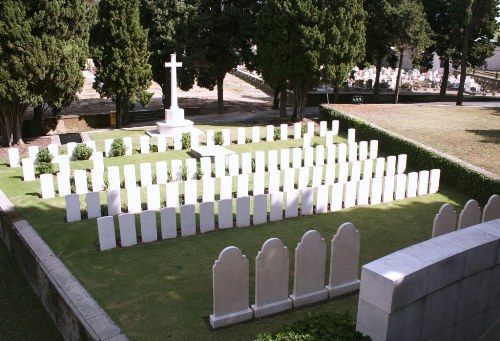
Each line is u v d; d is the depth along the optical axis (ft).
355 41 89.30
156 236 39.11
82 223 42.57
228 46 101.19
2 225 45.09
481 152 63.46
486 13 114.73
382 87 150.71
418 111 97.55
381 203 50.03
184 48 98.27
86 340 27.02
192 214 40.01
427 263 21.38
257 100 138.10
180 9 95.66
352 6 85.56
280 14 84.12
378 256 36.68
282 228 42.11
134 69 87.30
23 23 66.23
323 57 86.38
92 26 86.53
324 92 133.28
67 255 36.22
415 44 106.22
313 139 79.46
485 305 24.57
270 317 28.04
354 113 92.79
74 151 65.41
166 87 107.14
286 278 28.55
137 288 31.37
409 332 21.35
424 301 21.52
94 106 118.32
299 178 53.16
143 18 99.66
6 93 67.97
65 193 50.55
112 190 44.42
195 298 30.19
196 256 36.27
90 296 30.09
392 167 57.67
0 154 69.97
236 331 26.71
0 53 66.13
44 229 40.98
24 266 38.65
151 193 45.16
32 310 33.91
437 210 48.16
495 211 38.32
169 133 83.20
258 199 42.47
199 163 60.64
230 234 40.60
